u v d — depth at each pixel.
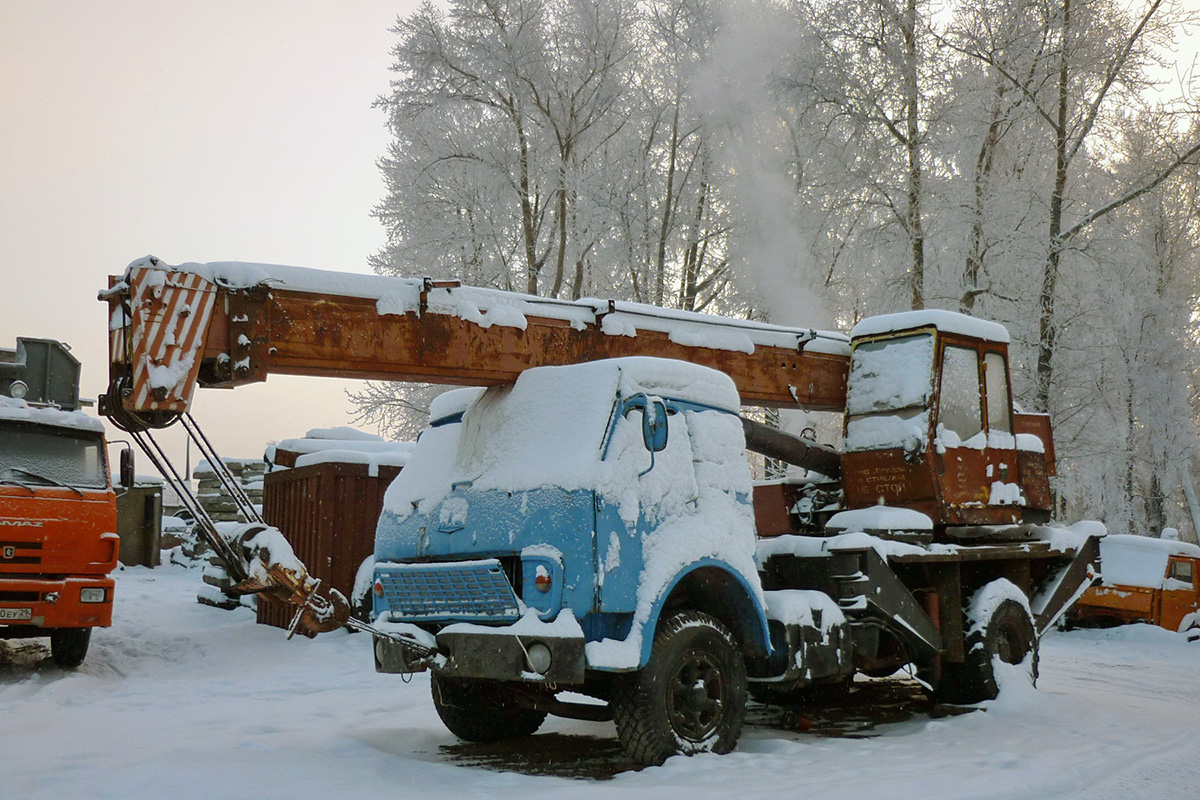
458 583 6.07
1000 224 20.97
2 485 9.51
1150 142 23.39
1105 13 21.53
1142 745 6.61
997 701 8.27
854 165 22.11
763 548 8.17
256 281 5.93
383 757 5.94
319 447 14.49
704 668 6.16
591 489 5.79
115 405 5.52
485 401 6.89
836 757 6.15
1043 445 10.11
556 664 5.51
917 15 21.61
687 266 26.75
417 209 24.09
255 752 5.97
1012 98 21.34
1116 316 22.22
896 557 7.88
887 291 21.95
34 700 8.34
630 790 5.05
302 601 5.96
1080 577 9.98
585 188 23.86
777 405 9.09
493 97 24.50
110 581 9.81
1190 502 34.12
